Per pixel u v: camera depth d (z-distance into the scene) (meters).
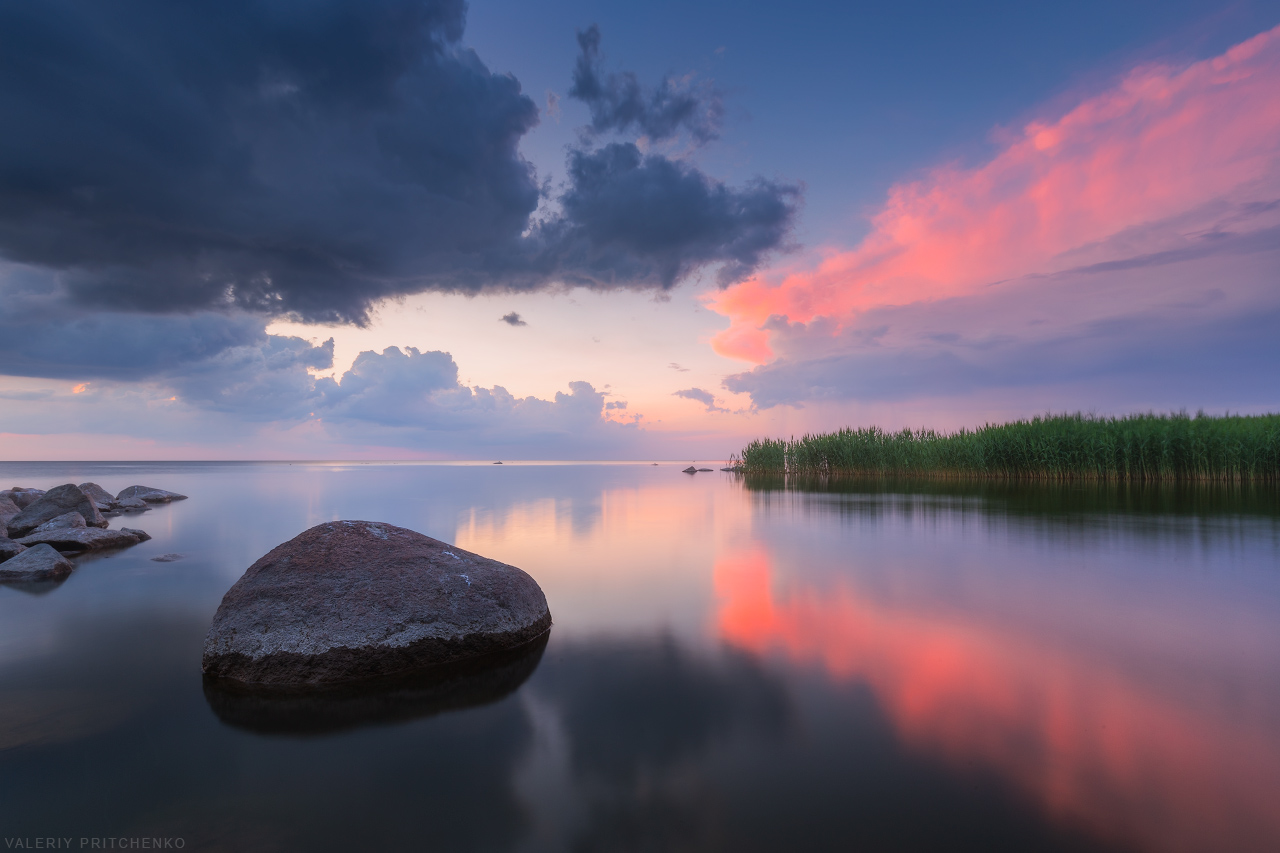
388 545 4.58
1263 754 2.67
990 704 3.23
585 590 5.91
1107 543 8.18
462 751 2.81
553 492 19.78
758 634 4.48
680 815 2.28
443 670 3.83
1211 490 15.10
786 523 10.96
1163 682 3.50
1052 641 4.25
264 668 3.72
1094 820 2.21
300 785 2.54
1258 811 2.25
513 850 2.11
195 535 10.07
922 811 2.27
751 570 6.80
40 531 8.80
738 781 2.50
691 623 4.80
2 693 3.57
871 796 2.38
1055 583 6.00
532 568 6.98
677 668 3.81
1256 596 5.45
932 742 2.81
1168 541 8.27
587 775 2.58
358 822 2.28
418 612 4.01
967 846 2.07
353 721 3.15
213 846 2.14
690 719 3.09
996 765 2.60
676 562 7.30
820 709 3.17
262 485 24.75
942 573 6.52
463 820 2.29
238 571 7.14
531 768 2.65
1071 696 3.31
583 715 3.16
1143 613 4.93
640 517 12.16
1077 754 2.68
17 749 2.87
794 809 2.30
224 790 2.51
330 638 3.80
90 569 7.25
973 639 4.31
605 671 3.78
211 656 3.84
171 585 6.42
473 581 4.38
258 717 3.22
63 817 2.32
